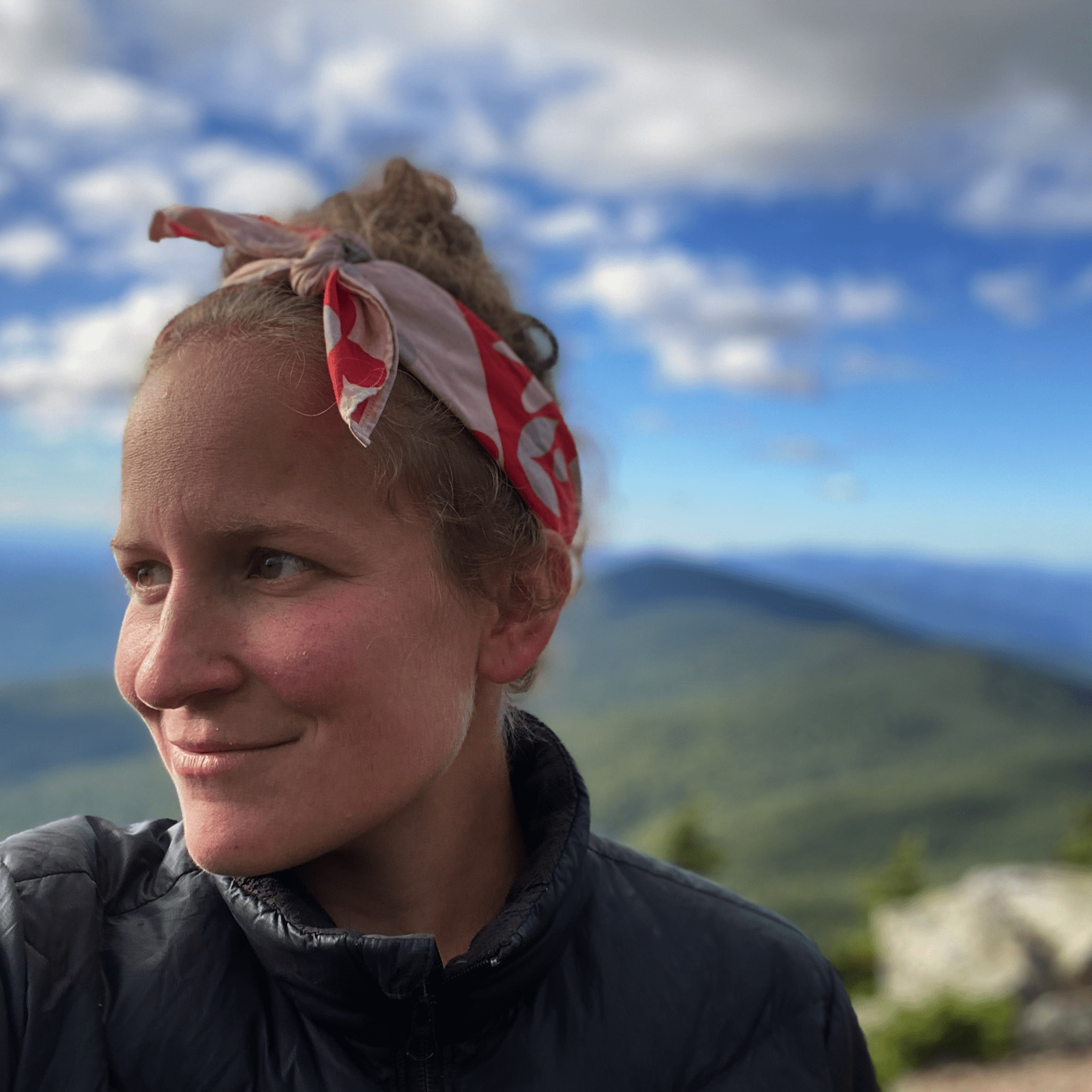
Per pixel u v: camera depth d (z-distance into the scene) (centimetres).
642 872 108
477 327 83
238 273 82
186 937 82
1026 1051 1260
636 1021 92
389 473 71
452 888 88
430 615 73
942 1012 1286
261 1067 78
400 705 70
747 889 8512
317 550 68
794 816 11144
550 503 84
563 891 86
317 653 66
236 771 67
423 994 79
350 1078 78
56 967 75
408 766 71
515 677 83
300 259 79
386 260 92
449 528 75
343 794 68
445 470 75
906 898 3259
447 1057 82
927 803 11131
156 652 66
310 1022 80
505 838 94
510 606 83
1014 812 11050
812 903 7881
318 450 69
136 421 70
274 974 78
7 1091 69
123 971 78
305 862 71
